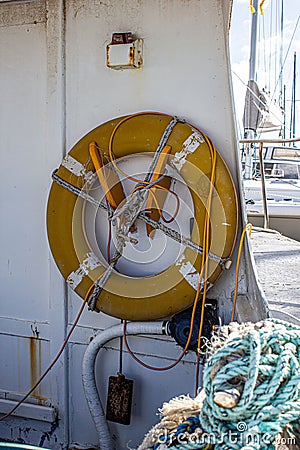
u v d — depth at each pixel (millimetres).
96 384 2557
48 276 2617
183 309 2270
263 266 3197
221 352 993
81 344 2582
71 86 2518
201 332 2176
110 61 2355
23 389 2709
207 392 958
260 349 971
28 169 2625
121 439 2533
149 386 2486
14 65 2604
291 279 2844
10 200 2668
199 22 2305
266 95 7875
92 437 2617
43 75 2557
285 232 5977
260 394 929
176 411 1103
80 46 2482
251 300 2219
